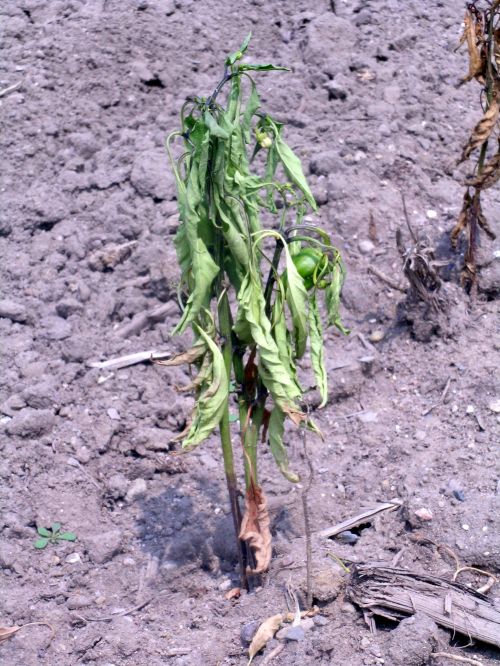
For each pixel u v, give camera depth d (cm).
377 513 111
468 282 135
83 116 163
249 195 89
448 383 125
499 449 115
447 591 100
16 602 103
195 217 86
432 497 109
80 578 107
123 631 100
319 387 93
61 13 187
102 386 127
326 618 99
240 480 117
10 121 162
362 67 169
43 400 124
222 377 91
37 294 139
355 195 145
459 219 133
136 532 112
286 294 91
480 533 105
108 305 137
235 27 183
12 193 154
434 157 154
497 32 122
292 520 111
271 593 101
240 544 102
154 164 151
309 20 182
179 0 188
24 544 110
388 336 132
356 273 138
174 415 124
